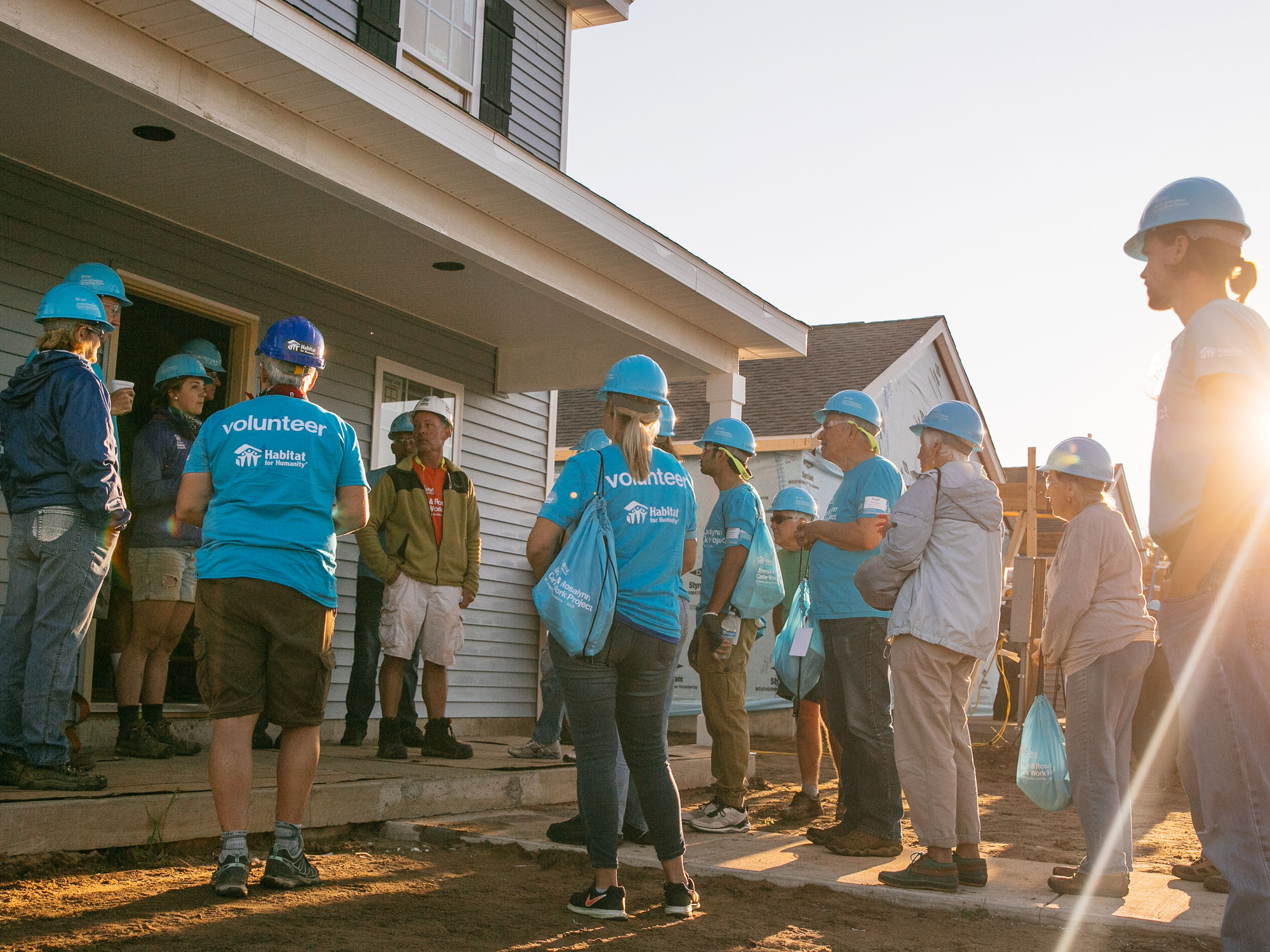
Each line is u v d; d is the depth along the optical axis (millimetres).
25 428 4059
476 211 6539
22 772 3980
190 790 4211
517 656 9359
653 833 3607
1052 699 14922
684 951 3160
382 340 8117
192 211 6441
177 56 4828
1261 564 2463
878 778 4734
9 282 5719
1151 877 4555
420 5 8266
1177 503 2592
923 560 4184
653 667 3535
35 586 4039
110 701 6359
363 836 4820
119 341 7434
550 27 9781
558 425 15750
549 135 9672
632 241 7184
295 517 3584
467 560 6648
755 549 5160
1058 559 4211
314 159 5496
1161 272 2783
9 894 3348
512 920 3441
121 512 4094
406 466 6516
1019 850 5242
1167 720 7355
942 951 3307
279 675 3580
